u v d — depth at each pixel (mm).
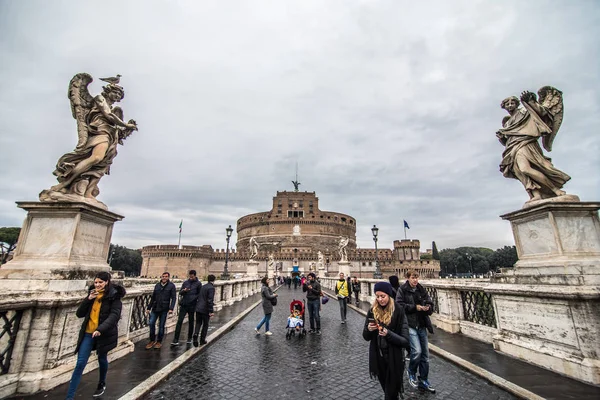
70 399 4051
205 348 7660
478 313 7906
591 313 4844
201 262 76562
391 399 3645
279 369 6125
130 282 7691
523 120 6676
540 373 5188
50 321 4758
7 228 53094
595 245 5902
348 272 31953
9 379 4297
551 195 6375
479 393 4727
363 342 8492
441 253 118750
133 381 5105
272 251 75938
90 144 6102
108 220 6629
